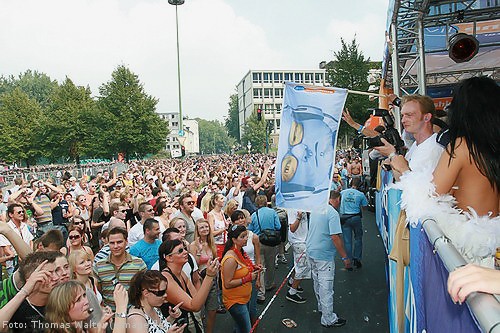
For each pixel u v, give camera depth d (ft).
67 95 168.66
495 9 25.03
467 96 6.51
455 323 4.23
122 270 15.62
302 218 22.91
